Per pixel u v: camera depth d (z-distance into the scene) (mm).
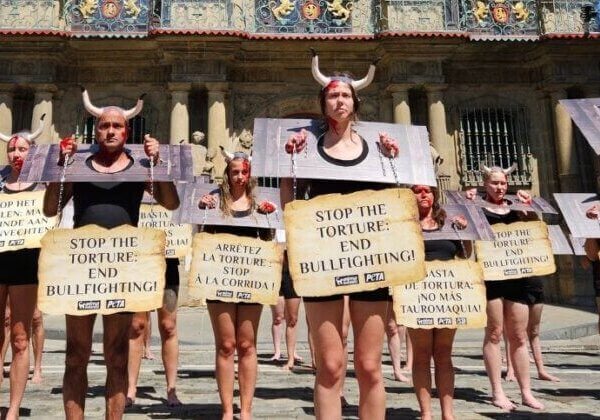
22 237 4598
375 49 19844
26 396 5738
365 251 3148
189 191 5285
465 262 4641
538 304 6914
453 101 20672
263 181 17391
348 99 3352
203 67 19109
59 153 3842
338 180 3412
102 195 3713
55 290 3432
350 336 10992
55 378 6910
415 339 4551
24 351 4391
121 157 3828
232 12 19125
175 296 5523
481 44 19719
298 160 3307
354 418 4891
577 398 5797
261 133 3434
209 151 17703
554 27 20219
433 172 3385
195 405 5340
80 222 3678
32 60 19062
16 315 4391
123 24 19812
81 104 19984
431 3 19453
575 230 4785
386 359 8922
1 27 18531
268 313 15281
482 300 4539
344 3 20578
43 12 18703
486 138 20516
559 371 7727
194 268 4633
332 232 3186
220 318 4562
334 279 3117
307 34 19359
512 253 5672
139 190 3873
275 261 4758
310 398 5746
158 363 8250
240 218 4980
